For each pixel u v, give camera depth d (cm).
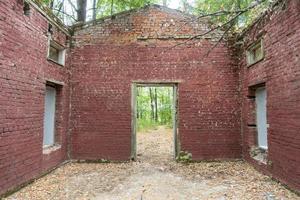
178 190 567
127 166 794
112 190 567
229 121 859
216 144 853
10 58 520
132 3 1207
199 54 870
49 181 630
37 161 640
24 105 577
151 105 3003
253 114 790
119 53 868
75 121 855
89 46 869
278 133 598
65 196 525
